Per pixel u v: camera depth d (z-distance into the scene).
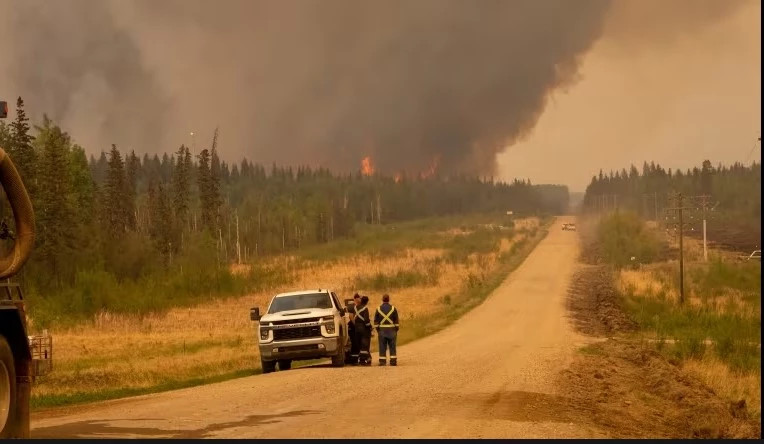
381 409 13.50
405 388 16.78
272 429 11.27
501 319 51.38
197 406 14.07
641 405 17.39
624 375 22.95
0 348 9.90
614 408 15.80
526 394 16.19
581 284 78.50
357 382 17.95
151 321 53.41
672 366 26.92
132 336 42.94
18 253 10.61
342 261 116.00
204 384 20.08
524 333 41.97
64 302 55.97
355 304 24.98
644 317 50.16
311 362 27.75
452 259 111.56
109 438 10.46
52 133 84.44
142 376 23.09
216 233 131.25
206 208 136.00
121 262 80.75
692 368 27.62
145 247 83.94
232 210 184.88
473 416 12.86
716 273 71.94
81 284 57.50
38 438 10.55
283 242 163.50
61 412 14.20
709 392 22.59
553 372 21.25
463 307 60.16
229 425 11.67
